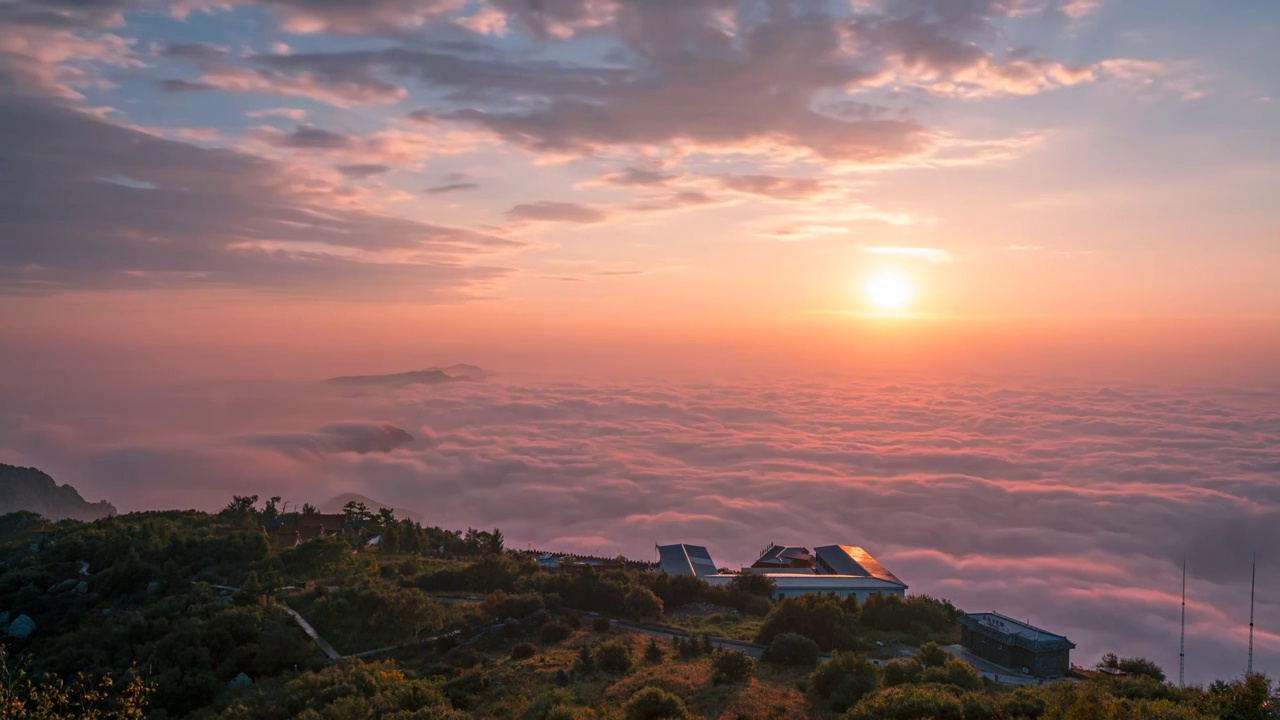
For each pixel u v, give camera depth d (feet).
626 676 190.80
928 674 178.09
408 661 215.51
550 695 167.02
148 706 187.21
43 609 259.19
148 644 215.31
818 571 391.45
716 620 267.39
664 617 268.00
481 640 225.35
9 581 274.98
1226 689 136.26
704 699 171.83
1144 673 221.25
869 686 169.89
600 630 241.35
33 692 113.60
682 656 212.64
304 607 250.98
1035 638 224.12
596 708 161.89
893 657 224.74
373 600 239.91
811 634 231.30
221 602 242.78
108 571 278.46
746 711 161.89
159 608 241.35
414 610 242.78
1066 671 220.23
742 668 188.96
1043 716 134.51
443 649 222.28
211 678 197.67
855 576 351.05
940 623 271.49
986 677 200.34
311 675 186.09
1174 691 161.58
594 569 320.50
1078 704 123.95
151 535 323.37
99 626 240.53
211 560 304.30
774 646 210.59
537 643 226.58
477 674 191.21
